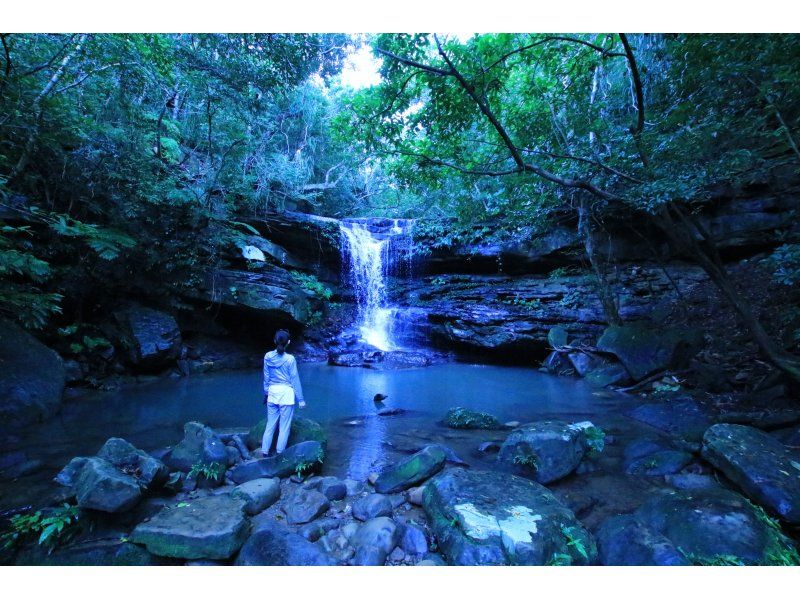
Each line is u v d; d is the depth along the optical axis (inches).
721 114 176.4
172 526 110.7
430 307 568.1
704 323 359.6
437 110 217.5
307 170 681.6
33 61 288.5
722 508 116.1
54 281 322.0
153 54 306.5
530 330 469.1
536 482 154.8
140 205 367.9
